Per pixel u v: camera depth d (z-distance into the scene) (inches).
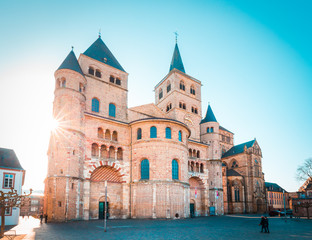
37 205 3929.6
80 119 1715.1
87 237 844.0
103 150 1851.6
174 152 1862.7
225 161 3956.7
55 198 1470.2
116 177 1871.3
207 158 2655.0
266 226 1043.3
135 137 1925.4
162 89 3307.1
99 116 1850.4
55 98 1708.9
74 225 1264.8
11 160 1732.3
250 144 3801.7
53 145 1614.2
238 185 3425.2
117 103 2167.8
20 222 1736.0
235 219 1929.1
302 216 2709.2
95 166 1739.7
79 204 1563.7
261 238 855.7
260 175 3710.6
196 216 2278.5
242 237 876.6
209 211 2406.5
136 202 1760.6
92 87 2042.3
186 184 1899.6
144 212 1701.5
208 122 2854.3
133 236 871.7
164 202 1697.8
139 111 2353.6
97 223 1374.3
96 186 1752.0
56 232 986.1
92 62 2126.0
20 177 1702.8
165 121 1884.8
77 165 1594.5
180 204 1780.3
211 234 952.3
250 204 3449.8
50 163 1605.6
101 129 1892.2
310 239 836.6
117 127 1966.0
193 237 860.0
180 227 1207.6
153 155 1800.0
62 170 1524.4
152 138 1838.1
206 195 2406.5
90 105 1985.7
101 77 2144.4
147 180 1754.4
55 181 1498.5
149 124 1886.1
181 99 3006.9
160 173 1760.6
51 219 1439.5
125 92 2263.8
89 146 1755.7
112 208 1777.8
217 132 2805.1
